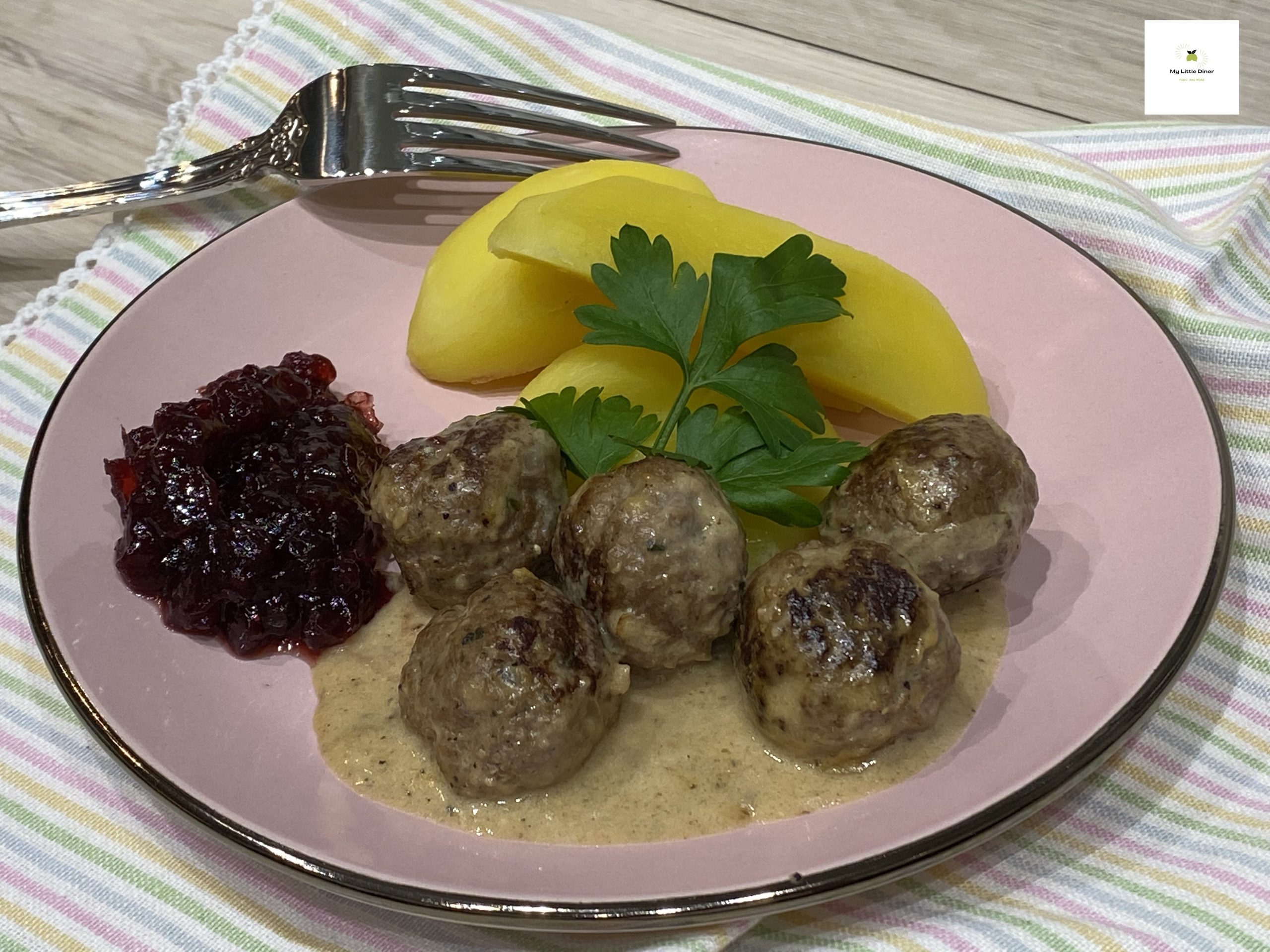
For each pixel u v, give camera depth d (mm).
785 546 222
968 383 241
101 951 185
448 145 289
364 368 270
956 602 213
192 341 265
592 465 220
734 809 187
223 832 180
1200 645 219
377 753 196
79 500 231
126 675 207
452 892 170
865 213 285
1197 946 174
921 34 367
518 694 181
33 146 324
